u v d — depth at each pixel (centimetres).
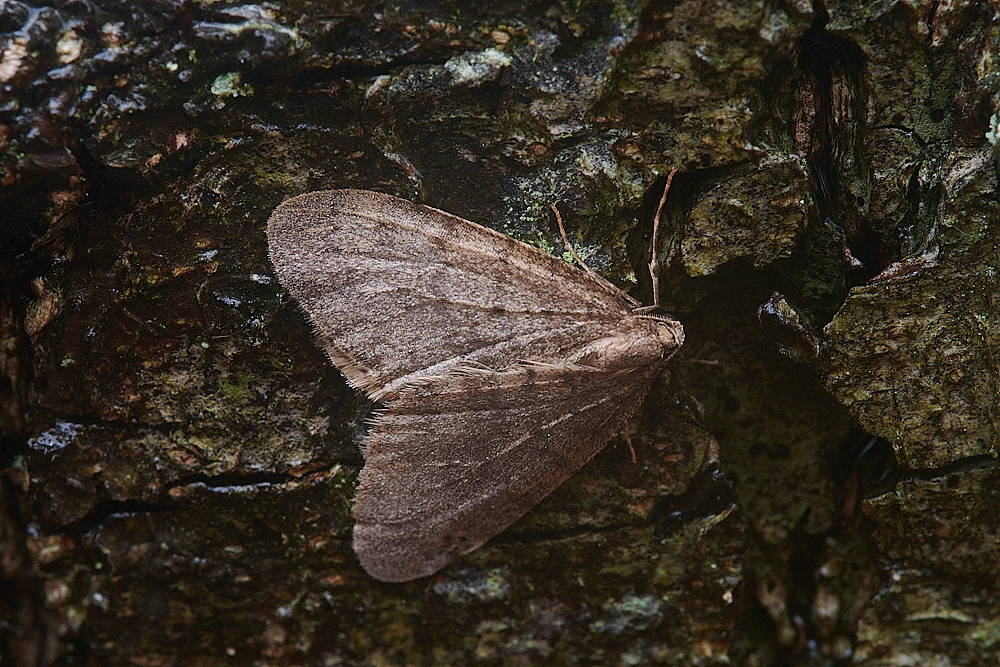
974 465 13
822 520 13
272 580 13
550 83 13
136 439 13
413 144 13
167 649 13
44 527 13
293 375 13
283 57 13
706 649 13
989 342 13
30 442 13
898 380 13
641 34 13
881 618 13
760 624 13
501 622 13
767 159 13
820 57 13
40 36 13
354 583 13
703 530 13
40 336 13
